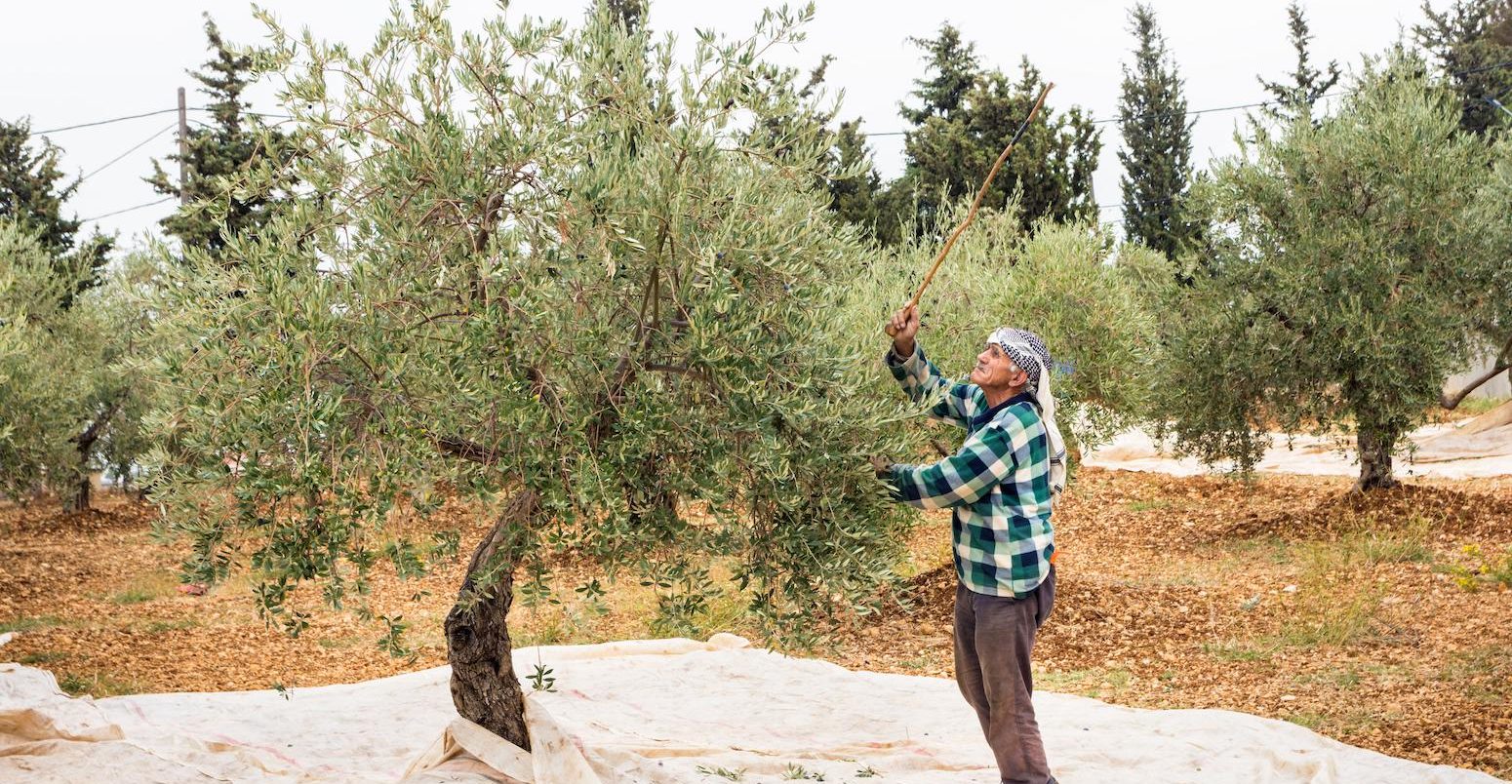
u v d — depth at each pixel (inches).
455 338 145.5
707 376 148.6
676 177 146.0
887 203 908.0
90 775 176.7
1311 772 194.9
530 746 175.6
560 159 145.6
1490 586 374.3
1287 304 483.5
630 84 154.8
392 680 272.7
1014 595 161.8
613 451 145.1
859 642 368.8
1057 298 426.0
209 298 138.2
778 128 166.6
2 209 1032.2
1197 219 526.9
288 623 145.7
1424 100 495.8
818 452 150.2
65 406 562.9
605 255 141.4
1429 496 500.7
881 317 354.0
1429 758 227.5
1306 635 343.3
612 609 409.4
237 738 213.0
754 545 159.2
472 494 147.8
